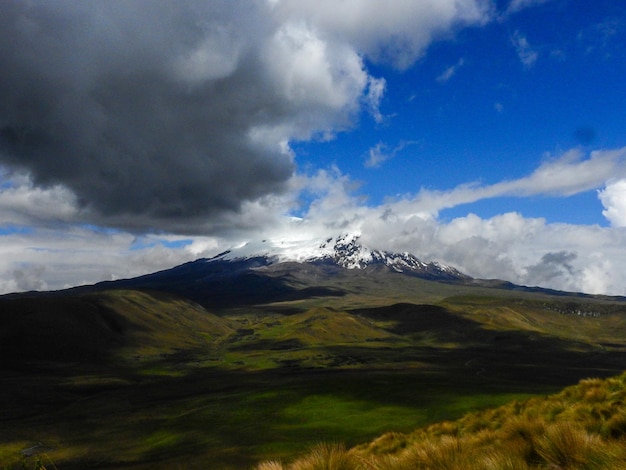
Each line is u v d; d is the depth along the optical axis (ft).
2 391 450.30
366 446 55.42
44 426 317.42
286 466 25.64
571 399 43.42
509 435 26.81
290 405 346.13
